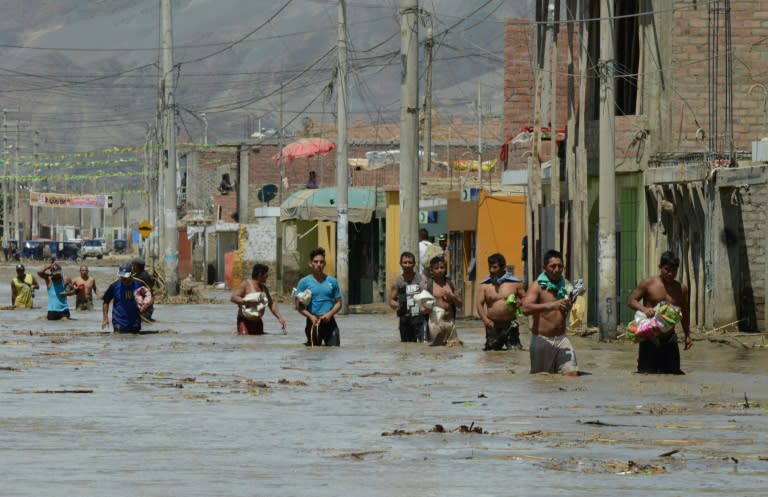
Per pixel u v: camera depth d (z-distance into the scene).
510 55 81.56
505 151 81.69
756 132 65.06
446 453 22.83
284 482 19.80
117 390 34.69
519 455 22.53
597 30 70.44
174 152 111.44
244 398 32.62
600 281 55.59
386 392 34.09
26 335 59.69
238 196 173.75
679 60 64.12
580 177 62.81
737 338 53.84
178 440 24.72
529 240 71.19
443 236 95.25
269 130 181.12
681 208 60.78
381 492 18.95
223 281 168.00
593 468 21.11
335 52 91.94
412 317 53.88
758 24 65.06
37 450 23.33
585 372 39.91
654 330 38.84
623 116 64.12
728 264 57.78
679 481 19.81
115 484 19.55
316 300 51.91
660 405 30.61
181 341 55.16
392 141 175.00
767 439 24.61
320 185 154.50
